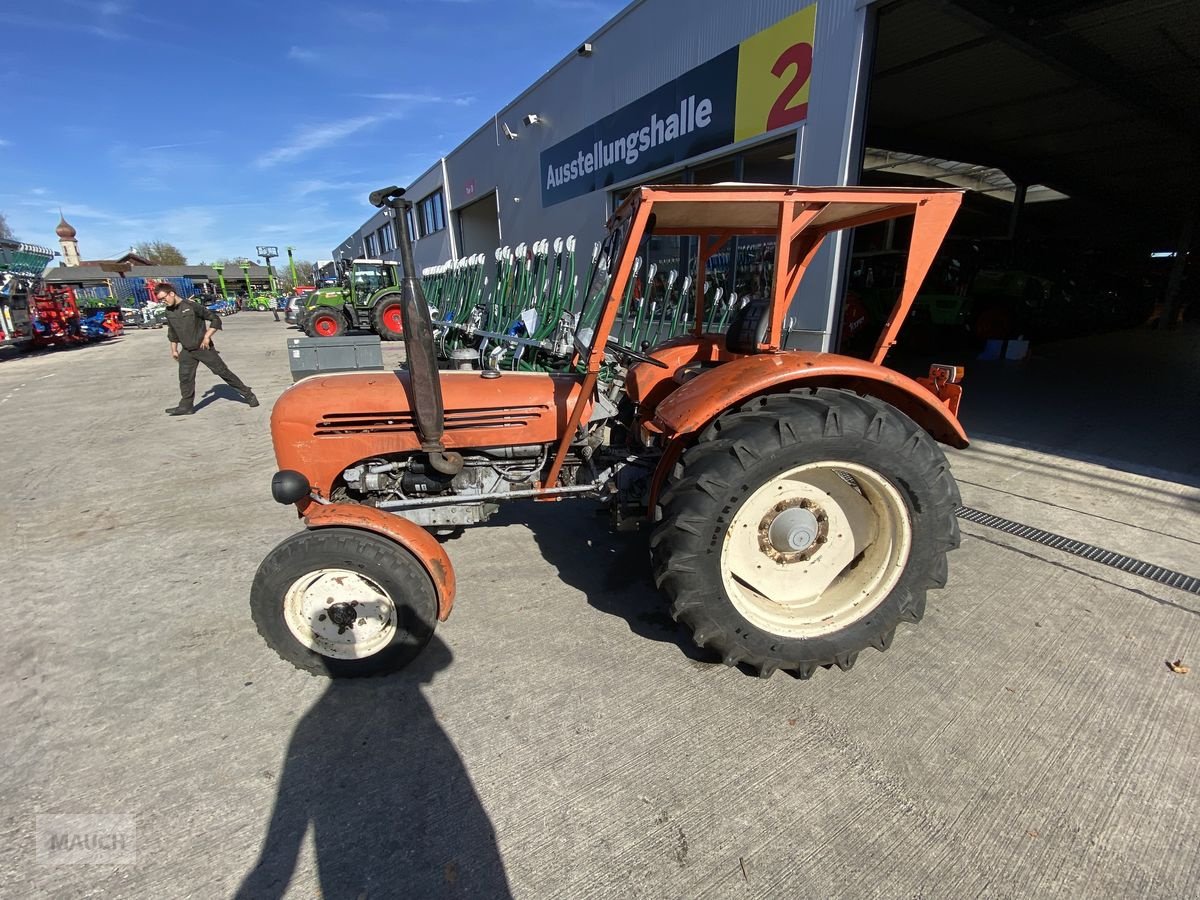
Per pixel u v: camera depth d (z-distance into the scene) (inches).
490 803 66.8
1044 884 56.9
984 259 411.2
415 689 85.5
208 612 106.5
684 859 59.9
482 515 106.7
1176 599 104.3
